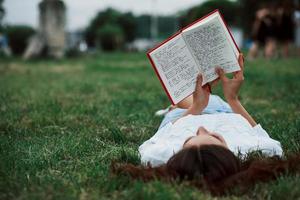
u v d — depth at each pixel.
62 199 2.98
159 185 3.03
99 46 45.75
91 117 6.05
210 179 3.13
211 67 3.97
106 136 4.97
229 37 3.96
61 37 22.19
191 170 3.15
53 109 6.46
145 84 10.13
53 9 21.88
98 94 8.48
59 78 12.37
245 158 3.62
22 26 37.28
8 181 3.30
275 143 3.86
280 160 3.44
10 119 5.86
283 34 17.53
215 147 3.21
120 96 8.12
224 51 3.95
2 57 26.25
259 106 6.98
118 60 21.56
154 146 3.78
